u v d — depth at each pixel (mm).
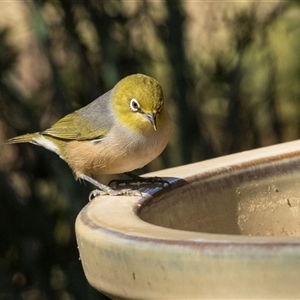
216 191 6461
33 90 12953
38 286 12336
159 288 4453
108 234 4754
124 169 8719
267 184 6645
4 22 13578
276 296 4117
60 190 12047
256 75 13727
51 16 12062
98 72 12312
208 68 13273
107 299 12406
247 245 4168
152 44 13234
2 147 12398
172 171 6703
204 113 13508
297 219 6695
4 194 12133
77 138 8828
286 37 14062
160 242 4422
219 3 13938
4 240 12312
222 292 4238
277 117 13797
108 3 12242
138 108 8242
